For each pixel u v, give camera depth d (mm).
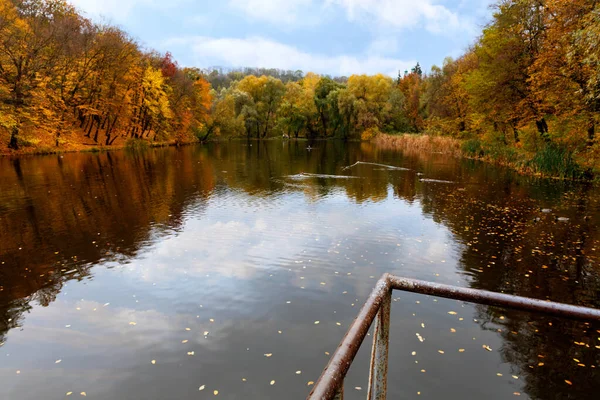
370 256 9062
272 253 9305
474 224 11812
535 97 21500
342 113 62844
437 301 6809
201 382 4766
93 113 39000
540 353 5305
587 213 12859
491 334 5777
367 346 5543
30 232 11125
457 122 39969
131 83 42875
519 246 9664
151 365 5105
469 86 26031
